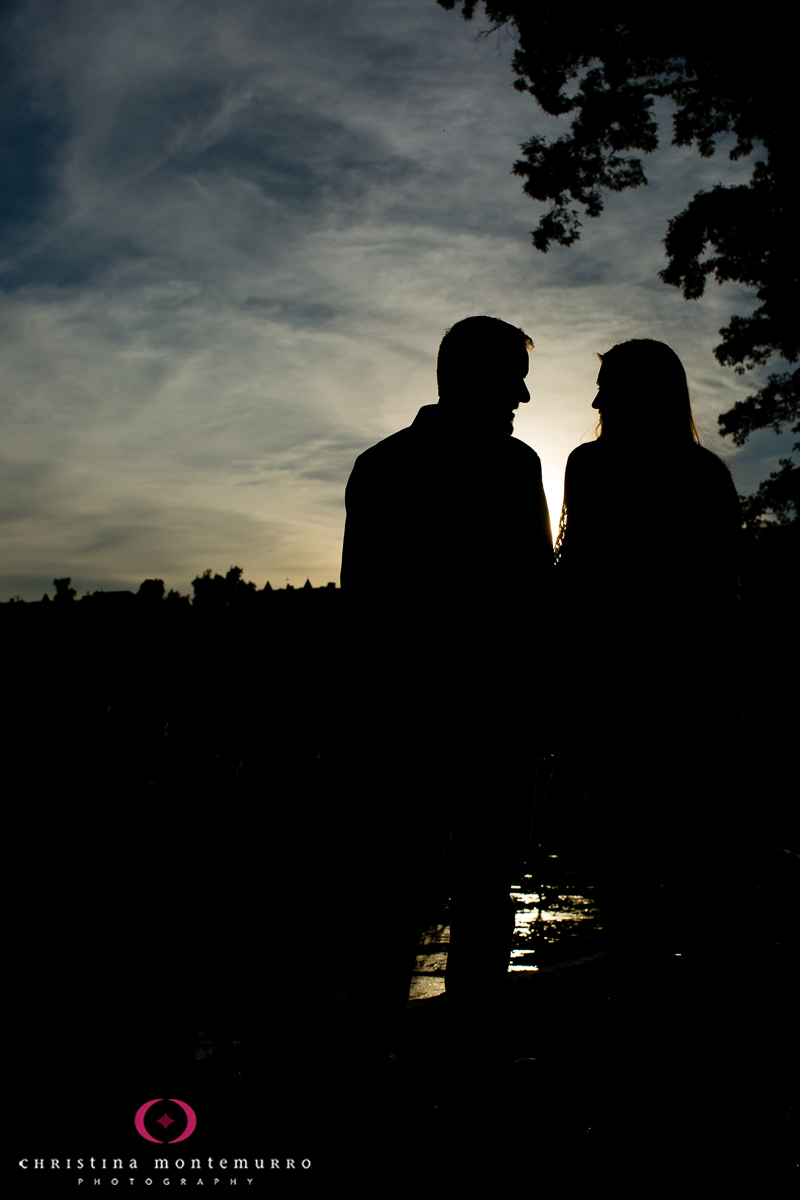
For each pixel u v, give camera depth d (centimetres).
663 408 237
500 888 212
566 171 2094
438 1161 181
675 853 223
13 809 609
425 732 201
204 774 844
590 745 230
